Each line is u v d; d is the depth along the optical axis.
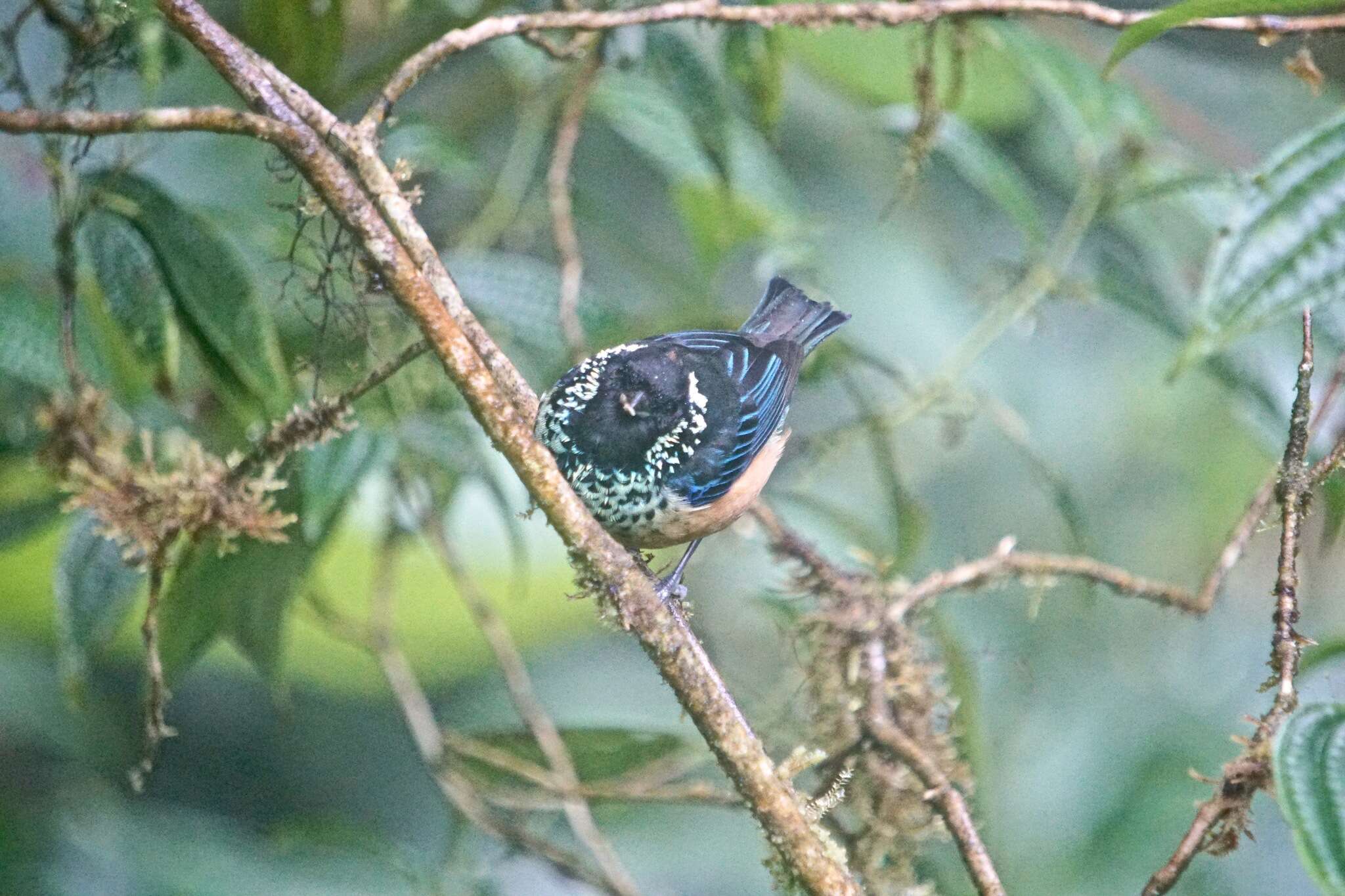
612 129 13.87
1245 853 11.16
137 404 9.57
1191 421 13.66
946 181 13.87
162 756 13.17
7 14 8.18
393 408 9.37
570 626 12.68
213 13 10.70
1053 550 13.45
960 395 10.75
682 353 9.41
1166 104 13.14
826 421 13.90
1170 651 13.08
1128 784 11.59
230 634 9.19
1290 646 6.86
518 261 10.21
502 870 11.05
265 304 8.36
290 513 9.09
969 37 9.87
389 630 10.21
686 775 11.05
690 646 7.17
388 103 7.55
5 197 9.22
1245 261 7.38
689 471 8.86
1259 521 9.17
